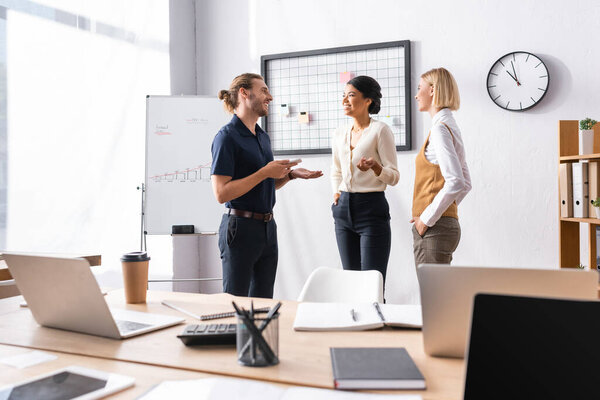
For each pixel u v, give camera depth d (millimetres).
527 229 3238
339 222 3002
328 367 979
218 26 4074
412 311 1368
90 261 2262
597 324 714
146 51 3621
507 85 3230
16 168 2725
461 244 3383
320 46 3742
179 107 3516
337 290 1963
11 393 856
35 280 1225
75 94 3062
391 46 3510
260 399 815
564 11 3113
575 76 3096
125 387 886
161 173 3455
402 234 3541
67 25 3016
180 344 1136
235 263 2344
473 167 3344
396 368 927
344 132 3025
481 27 3309
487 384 736
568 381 711
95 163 3193
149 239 3729
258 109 2391
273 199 2521
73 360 1042
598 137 2578
